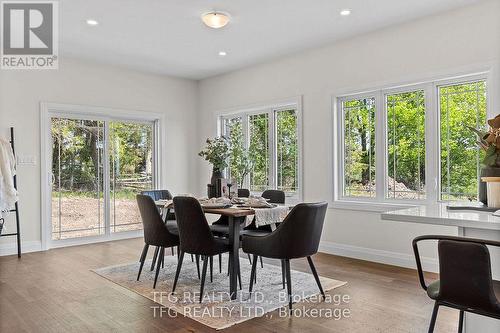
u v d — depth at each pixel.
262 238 2.99
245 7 3.72
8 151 4.57
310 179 5.11
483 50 3.62
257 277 3.76
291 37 4.58
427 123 4.09
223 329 2.56
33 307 2.98
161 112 6.42
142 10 3.75
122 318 2.75
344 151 4.88
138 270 4.03
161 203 3.97
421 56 4.04
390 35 4.28
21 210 5.00
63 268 4.17
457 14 3.78
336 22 4.12
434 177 4.04
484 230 1.86
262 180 5.93
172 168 6.56
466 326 1.90
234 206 3.39
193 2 3.59
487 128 3.66
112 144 5.97
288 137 5.58
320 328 2.57
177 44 4.81
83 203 5.64
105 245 5.49
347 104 4.84
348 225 4.70
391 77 4.27
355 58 4.60
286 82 5.39
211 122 6.65
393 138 4.41
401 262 4.18
